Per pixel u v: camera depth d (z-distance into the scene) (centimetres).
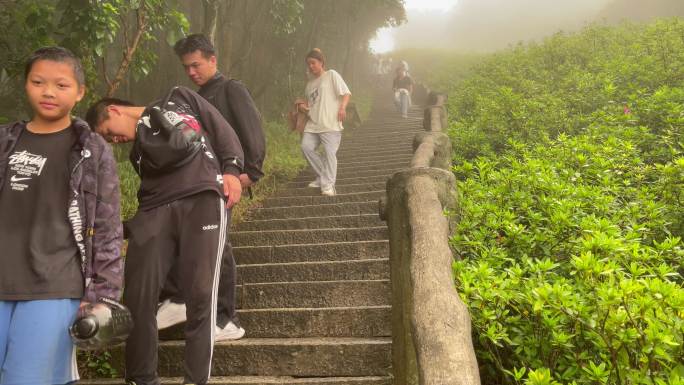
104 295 199
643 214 402
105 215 206
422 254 267
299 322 351
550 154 534
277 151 889
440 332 205
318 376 313
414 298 232
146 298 262
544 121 702
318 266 422
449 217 379
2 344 188
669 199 423
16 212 198
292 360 316
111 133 295
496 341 258
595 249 287
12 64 595
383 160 851
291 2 1018
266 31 1277
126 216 526
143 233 267
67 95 204
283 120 1260
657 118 609
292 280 423
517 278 279
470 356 195
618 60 893
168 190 270
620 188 448
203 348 261
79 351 337
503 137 695
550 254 351
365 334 344
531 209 422
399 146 954
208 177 274
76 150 206
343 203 598
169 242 271
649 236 391
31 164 203
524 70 1073
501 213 388
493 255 336
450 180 376
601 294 236
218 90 348
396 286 306
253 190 688
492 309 275
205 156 279
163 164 270
